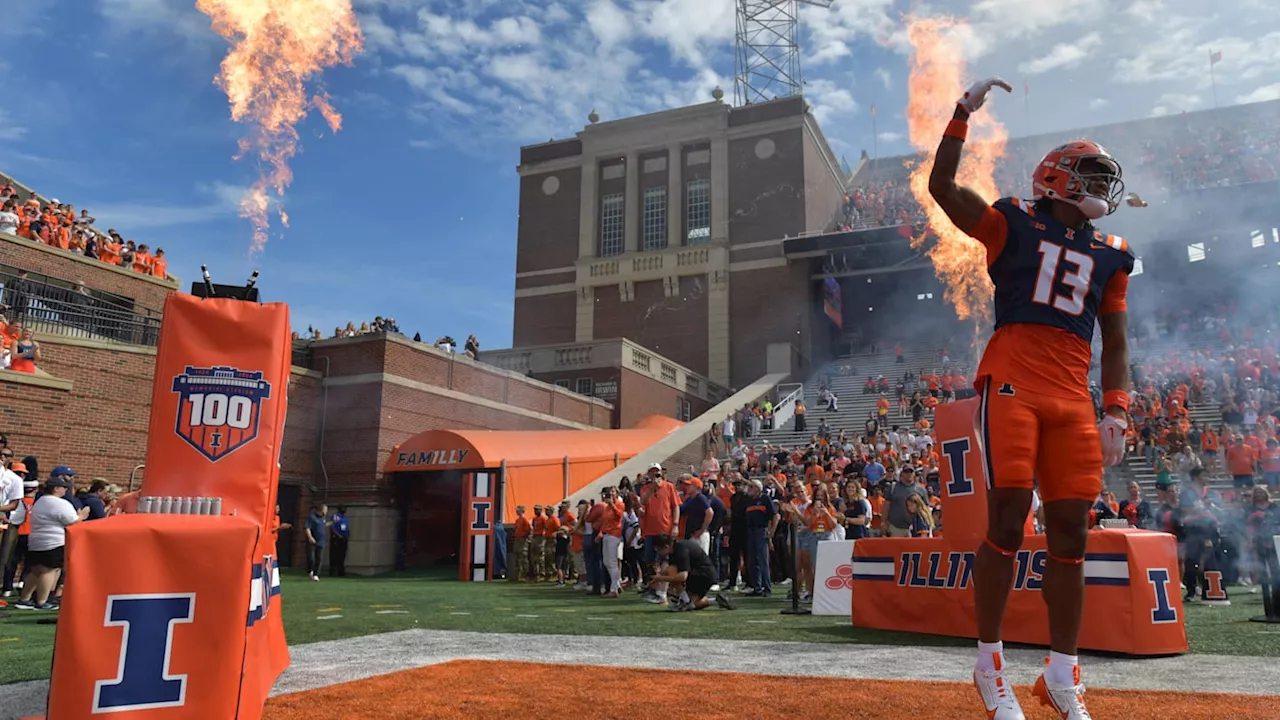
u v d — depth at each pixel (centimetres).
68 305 1947
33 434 1666
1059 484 289
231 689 299
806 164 4194
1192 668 527
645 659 563
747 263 4153
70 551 290
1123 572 632
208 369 402
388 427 2291
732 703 382
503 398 2761
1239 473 1820
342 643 677
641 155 4503
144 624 293
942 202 300
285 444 2239
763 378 3812
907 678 467
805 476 2205
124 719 286
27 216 2131
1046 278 292
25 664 578
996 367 295
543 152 4688
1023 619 679
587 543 1478
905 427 2928
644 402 3472
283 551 2250
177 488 390
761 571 1345
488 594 1438
